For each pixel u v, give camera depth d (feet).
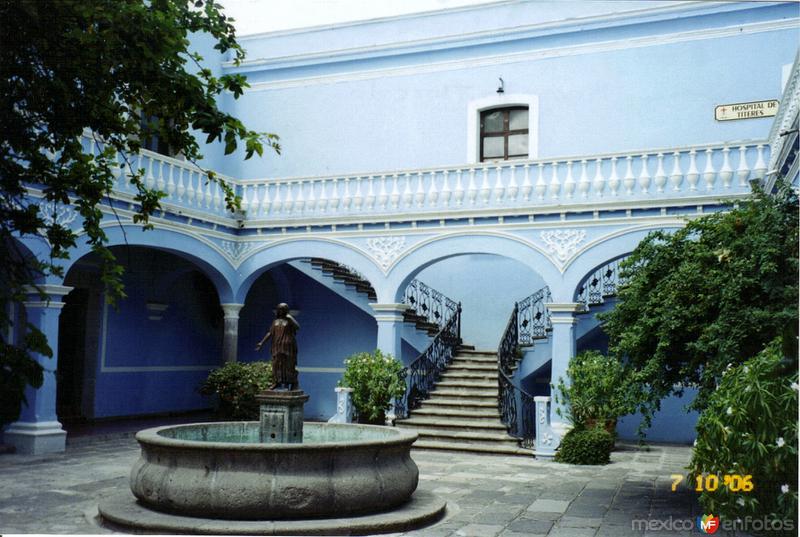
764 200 25.85
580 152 55.26
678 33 53.57
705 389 25.72
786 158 31.83
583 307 48.49
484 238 45.80
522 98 57.26
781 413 19.58
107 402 52.49
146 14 14.84
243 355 62.23
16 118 15.29
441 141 59.31
